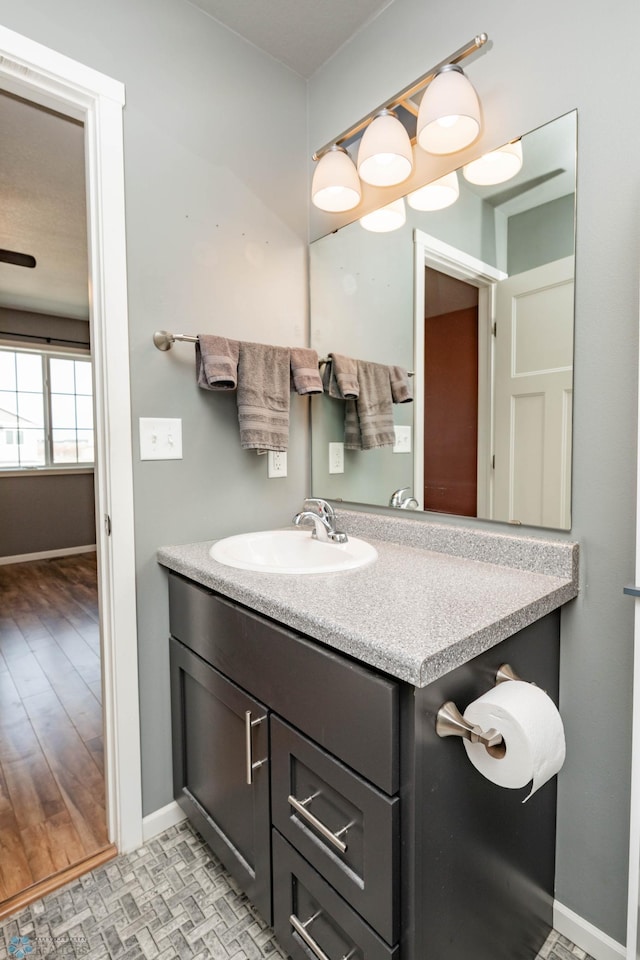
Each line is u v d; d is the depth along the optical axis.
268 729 1.00
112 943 1.11
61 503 4.93
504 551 1.17
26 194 2.46
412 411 1.44
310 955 0.95
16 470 4.62
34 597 3.67
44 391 4.79
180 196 1.41
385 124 1.28
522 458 1.18
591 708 1.07
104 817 1.51
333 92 1.62
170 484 1.42
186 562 1.24
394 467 1.50
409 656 0.68
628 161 0.97
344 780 0.81
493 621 0.82
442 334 1.34
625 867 1.04
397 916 0.76
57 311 4.63
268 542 1.51
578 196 1.05
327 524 1.43
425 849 0.75
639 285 0.97
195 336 1.45
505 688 0.81
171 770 1.47
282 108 1.65
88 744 1.87
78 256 3.27
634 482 0.99
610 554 1.03
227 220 1.52
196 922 1.17
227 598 1.14
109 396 1.30
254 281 1.59
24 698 2.20
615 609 1.03
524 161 1.13
